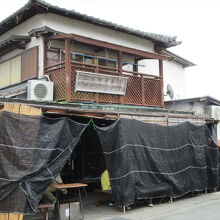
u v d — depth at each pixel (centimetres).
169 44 1385
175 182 941
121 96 1091
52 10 1048
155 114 959
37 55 1055
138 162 852
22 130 634
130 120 852
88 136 1182
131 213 809
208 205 937
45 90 938
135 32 1272
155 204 924
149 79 1202
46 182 661
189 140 1016
